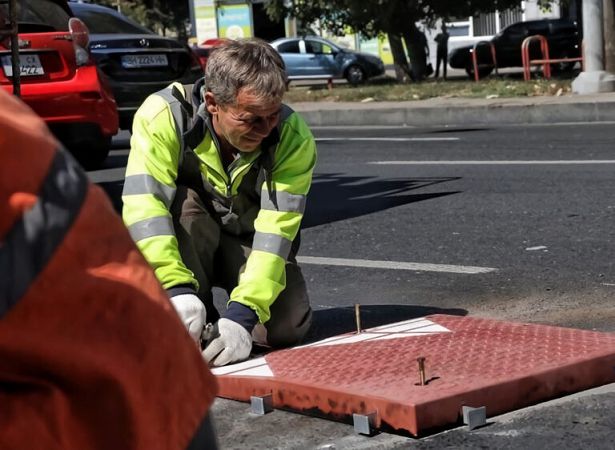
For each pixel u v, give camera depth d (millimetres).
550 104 14086
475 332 3666
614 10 15805
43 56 8055
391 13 22609
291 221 3605
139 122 3605
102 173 9844
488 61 25359
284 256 3586
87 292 1120
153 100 3639
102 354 1124
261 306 3541
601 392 3215
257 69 3287
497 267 5301
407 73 23734
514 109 14336
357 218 6949
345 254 5859
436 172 9000
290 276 3803
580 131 12008
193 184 3764
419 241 6082
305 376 3230
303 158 3637
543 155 9672
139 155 3559
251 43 3342
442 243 5977
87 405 1133
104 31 11055
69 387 1126
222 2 33875
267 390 3221
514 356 3322
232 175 3674
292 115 3676
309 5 23188
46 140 1130
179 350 1188
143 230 3461
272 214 3598
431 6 23062
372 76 28438
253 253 3584
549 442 2881
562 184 7824
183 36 35750
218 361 3449
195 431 1195
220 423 3158
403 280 5148
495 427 2971
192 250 3785
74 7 11086
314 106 16922
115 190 8727
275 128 3574
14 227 1079
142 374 1149
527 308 4480
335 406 3053
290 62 28531
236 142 3438
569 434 2928
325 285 5141
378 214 7047
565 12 30547
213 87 3355
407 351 3443
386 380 3123
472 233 6199
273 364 3400
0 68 7871
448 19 23531
